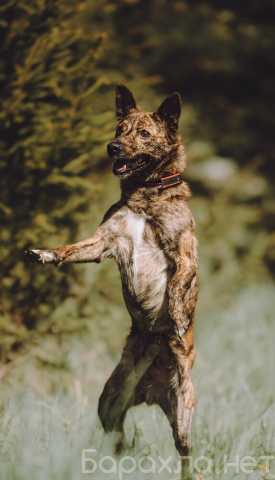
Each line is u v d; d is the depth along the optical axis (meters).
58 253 7.86
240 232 19.56
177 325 8.05
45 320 11.38
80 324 11.80
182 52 22.23
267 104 23.06
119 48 16.41
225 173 19.86
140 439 8.08
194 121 20.55
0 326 10.84
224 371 11.85
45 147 10.98
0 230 10.96
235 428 8.45
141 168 8.50
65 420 8.02
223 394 10.19
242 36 22.81
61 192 11.32
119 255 8.35
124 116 9.21
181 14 22.36
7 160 10.90
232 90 23.23
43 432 7.70
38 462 6.84
